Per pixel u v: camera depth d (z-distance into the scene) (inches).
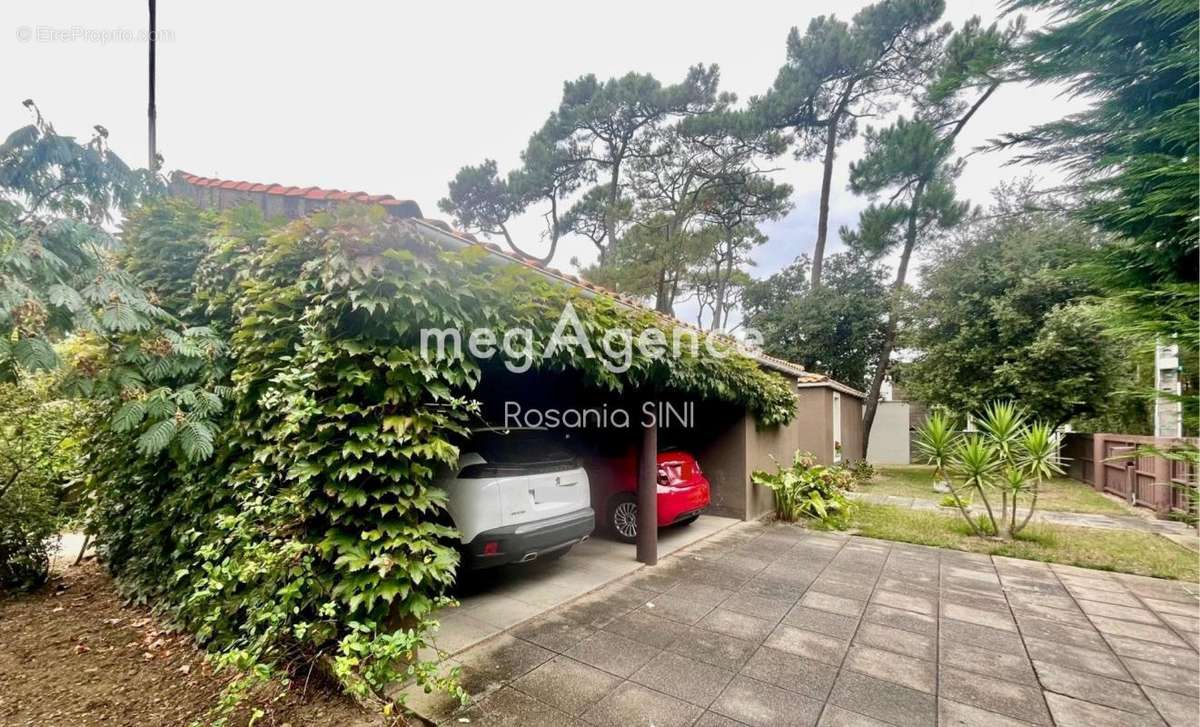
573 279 205.0
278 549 111.5
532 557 177.0
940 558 224.5
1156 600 176.7
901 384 642.2
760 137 698.8
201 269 167.6
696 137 718.5
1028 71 94.2
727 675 125.6
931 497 395.2
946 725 107.2
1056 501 374.9
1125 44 85.5
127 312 110.3
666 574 201.3
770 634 148.4
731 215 794.2
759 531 273.4
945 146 564.7
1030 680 124.6
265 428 127.6
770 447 341.1
